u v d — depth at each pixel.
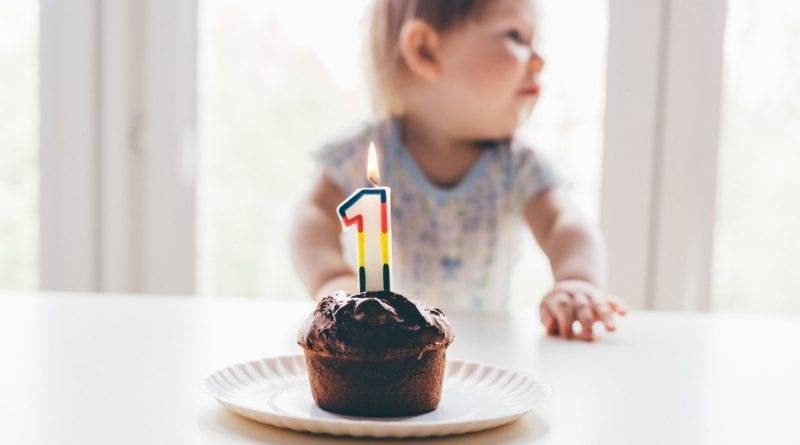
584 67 1.32
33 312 0.81
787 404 0.59
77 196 1.36
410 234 1.11
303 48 1.38
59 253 1.37
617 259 1.32
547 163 1.11
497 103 1.04
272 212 1.41
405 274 1.11
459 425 0.50
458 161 1.11
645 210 1.31
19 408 0.55
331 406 0.54
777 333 0.80
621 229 1.32
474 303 1.12
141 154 1.36
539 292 1.37
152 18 1.33
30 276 1.43
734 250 1.35
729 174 1.33
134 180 1.36
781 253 1.34
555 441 0.51
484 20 1.02
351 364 0.53
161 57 1.34
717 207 1.33
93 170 1.35
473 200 1.10
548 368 0.66
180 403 0.56
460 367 0.62
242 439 0.50
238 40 1.39
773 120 1.32
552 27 1.32
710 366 0.68
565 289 0.82
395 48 1.08
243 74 1.39
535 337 0.77
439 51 1.04
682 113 1.29
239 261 1.42
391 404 0.53
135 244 1.37
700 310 1.32
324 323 0.54
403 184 1.10
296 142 1.40
